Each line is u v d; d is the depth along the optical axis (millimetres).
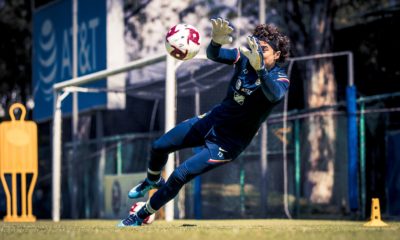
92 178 49688
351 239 12234
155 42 50500
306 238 12383
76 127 48219
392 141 34719
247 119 17000
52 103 55125
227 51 16938
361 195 37281
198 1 49938
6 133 36125
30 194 36375
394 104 41875
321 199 43812
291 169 40656
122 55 49250
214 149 17125
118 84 46531
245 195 40125
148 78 44438
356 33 47000
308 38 48688
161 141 17562
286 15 49656
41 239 12719
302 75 48094
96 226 21203
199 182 38062
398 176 34281
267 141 40000
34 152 36312
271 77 16094
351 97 34438
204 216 40406
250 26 48250
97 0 49688
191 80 35688
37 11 58312
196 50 17953
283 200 40000
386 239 12305
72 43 52656
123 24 49438
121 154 47125
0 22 70875
